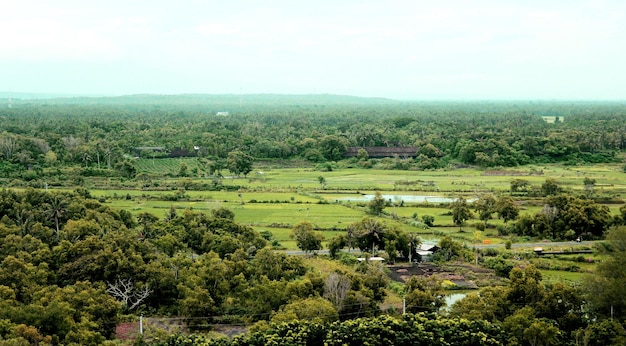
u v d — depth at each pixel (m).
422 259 142.62
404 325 93.50
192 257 136.75
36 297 97.06
